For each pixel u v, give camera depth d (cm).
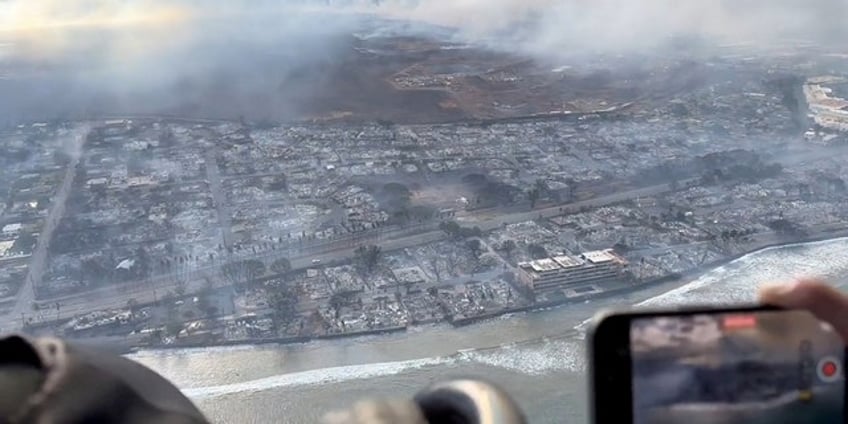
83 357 65
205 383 488
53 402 59
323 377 491
